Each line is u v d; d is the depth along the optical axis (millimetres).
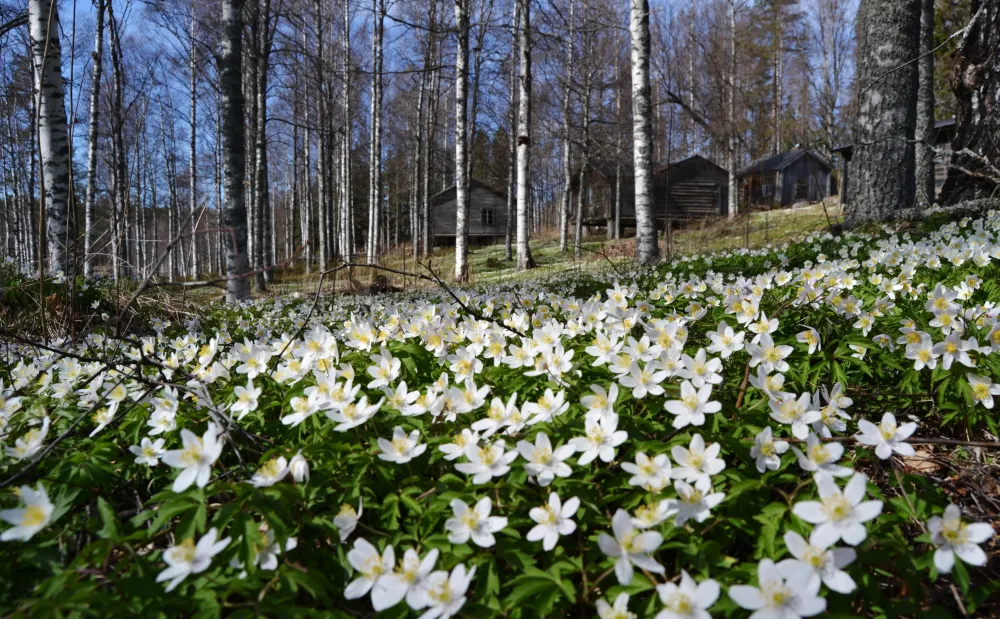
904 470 2141
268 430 2152
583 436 1773
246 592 1317
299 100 27875
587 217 36031
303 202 38812
